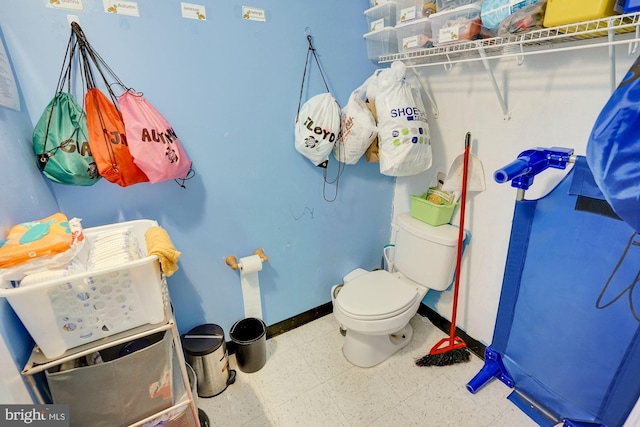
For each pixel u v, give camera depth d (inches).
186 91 49.3
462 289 68.6
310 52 58.4
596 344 43.7
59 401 35.1
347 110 60.6
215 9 47.7
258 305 69.7
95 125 40.8
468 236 63.9
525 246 49.2
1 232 31.7
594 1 31.7
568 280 45.3
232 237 61.5
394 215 83.1
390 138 56.0
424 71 64.5
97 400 36.7
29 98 40.1
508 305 53.2
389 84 55.7
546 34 39.5
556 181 48.9
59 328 33.2
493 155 56.2
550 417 52.5
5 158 33.7
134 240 42.9
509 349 55.3
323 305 81.1
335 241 76.3
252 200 61.3
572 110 44.6
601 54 40.3
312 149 58.6
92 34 41.4
